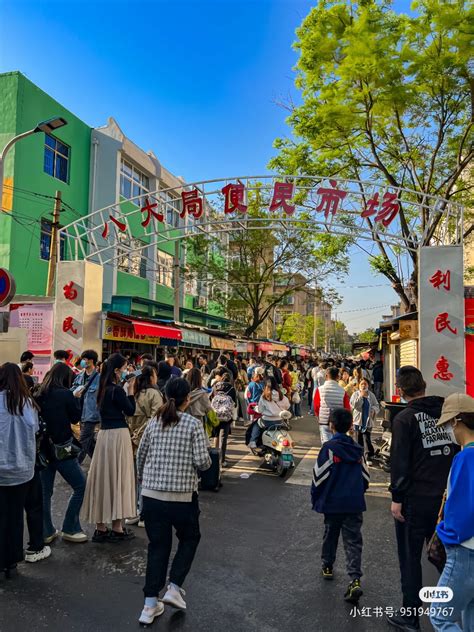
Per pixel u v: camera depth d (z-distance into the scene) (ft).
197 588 14.02
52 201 65.62
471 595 8.83
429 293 31.65
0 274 27.25
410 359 43.27
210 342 69.97
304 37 41.68
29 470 14.15
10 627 11.66
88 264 37.65
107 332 47.19
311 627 12.09
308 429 45.68
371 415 31.65
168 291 94.43
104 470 16.94
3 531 13.97
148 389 20.11
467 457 9.08
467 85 41.09
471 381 35.14
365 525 20.08
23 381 14.47
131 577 14.49
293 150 48.49
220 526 19.31
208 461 12.51
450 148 48.39
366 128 43.93
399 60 38.99
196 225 36.55
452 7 37.65
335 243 53.83
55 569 14.92
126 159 79.25
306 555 16.61
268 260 93.15
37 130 34.17
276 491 24.40
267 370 46.14
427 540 11.81
